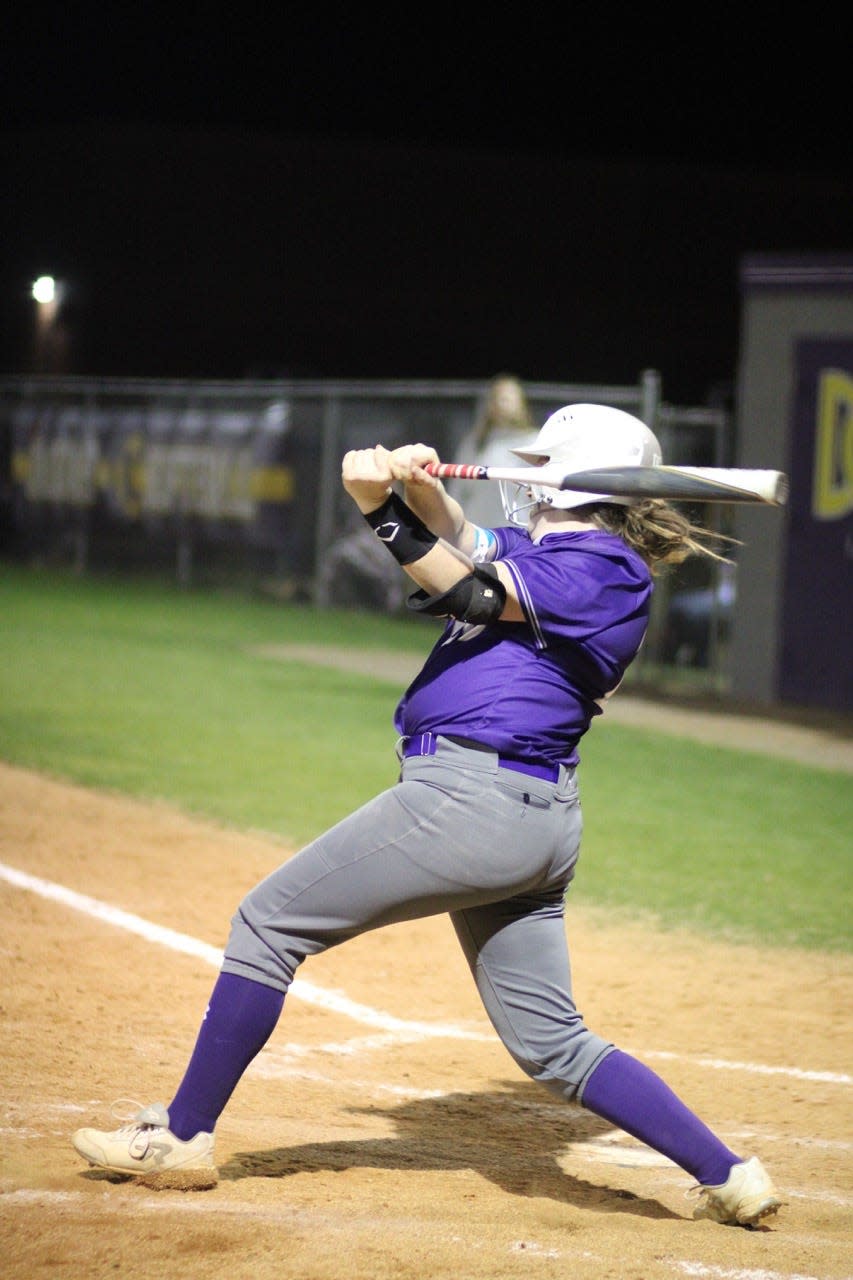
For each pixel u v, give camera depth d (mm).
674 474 9031
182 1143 9625
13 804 22984
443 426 49438
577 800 9742
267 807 23859
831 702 39406
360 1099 12680
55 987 14914
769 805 27062
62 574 59469
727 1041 14930
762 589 40531
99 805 23328
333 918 9500
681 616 43281
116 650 40625
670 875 21688
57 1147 10453
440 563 8984
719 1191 9641
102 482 59500
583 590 9227
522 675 9297
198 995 15031
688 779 29047
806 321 39656
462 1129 12055
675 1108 9664
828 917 19844
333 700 34625
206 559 56406
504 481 9258
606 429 9812
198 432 56406
